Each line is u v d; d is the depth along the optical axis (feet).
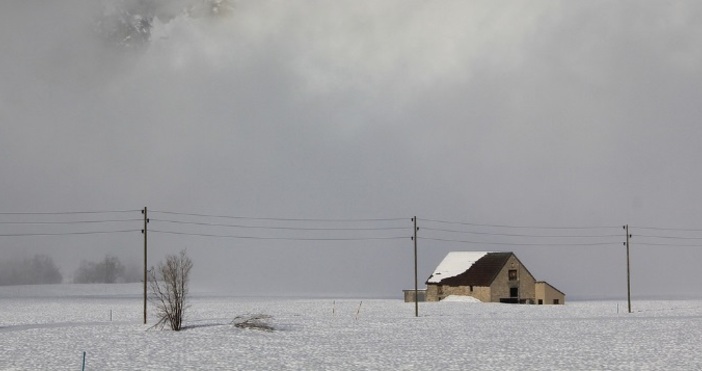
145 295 268.00
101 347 193.88
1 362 167.02
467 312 350.43
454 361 170.60
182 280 240.53
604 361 170.19
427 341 211.00
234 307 424.05
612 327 256.93
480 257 471.62
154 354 180.65
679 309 392.47
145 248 269.03
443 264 481.46
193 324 259.19
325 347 195.31
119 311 375.66
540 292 460.96
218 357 175.83
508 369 159.53
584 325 265.95
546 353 184.34
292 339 214.48
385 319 298.97
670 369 158.10
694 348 192.85
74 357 175.32
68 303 492.95
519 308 390.21
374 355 180.24
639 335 227.20
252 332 231.91
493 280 449.06
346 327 256.73
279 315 330.75
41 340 210.38
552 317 312.50
